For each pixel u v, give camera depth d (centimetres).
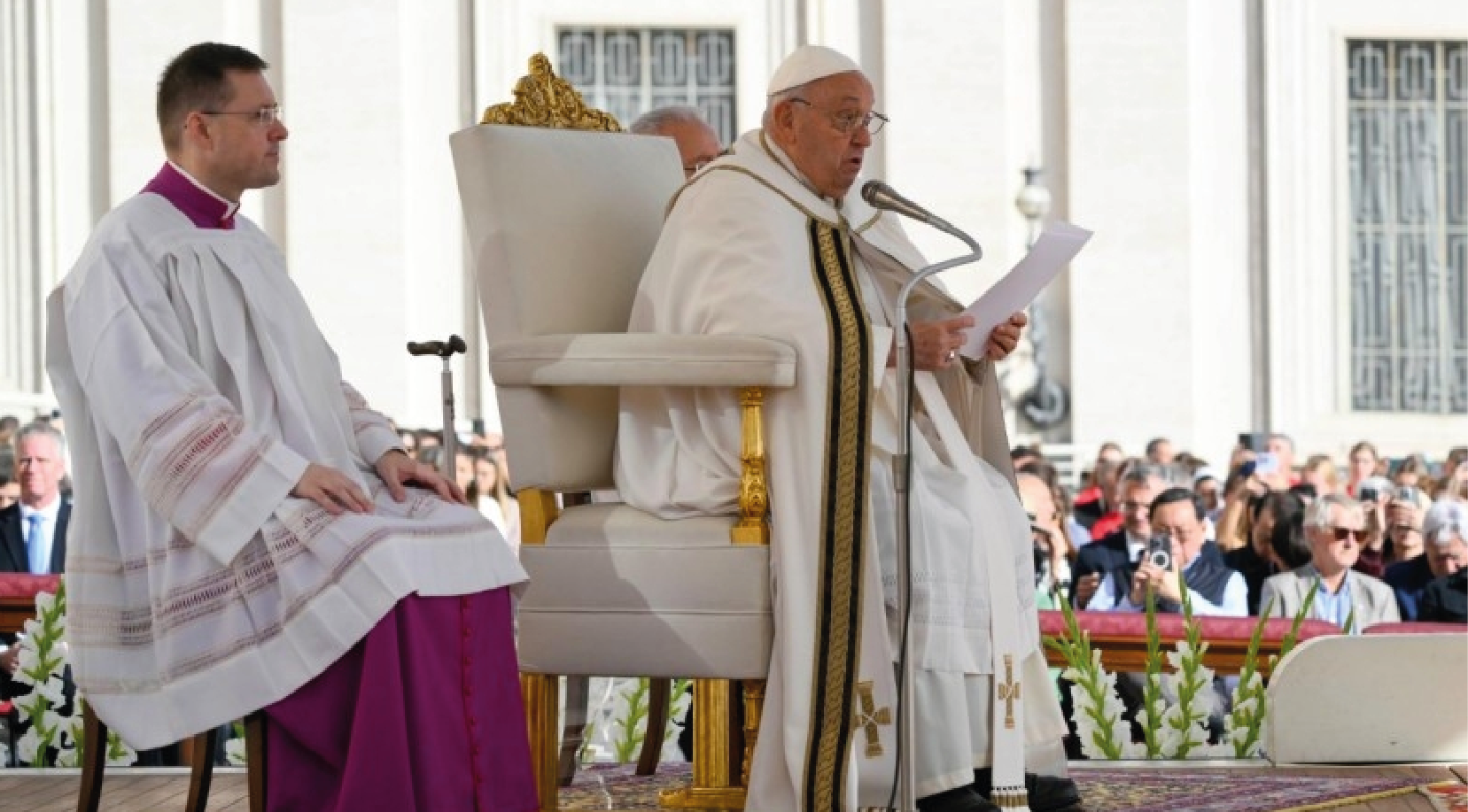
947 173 3000
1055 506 1967
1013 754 902
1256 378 3045
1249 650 1204
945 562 894
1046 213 3012
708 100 3020
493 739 838
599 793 1020
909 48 3003
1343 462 3028
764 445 888
